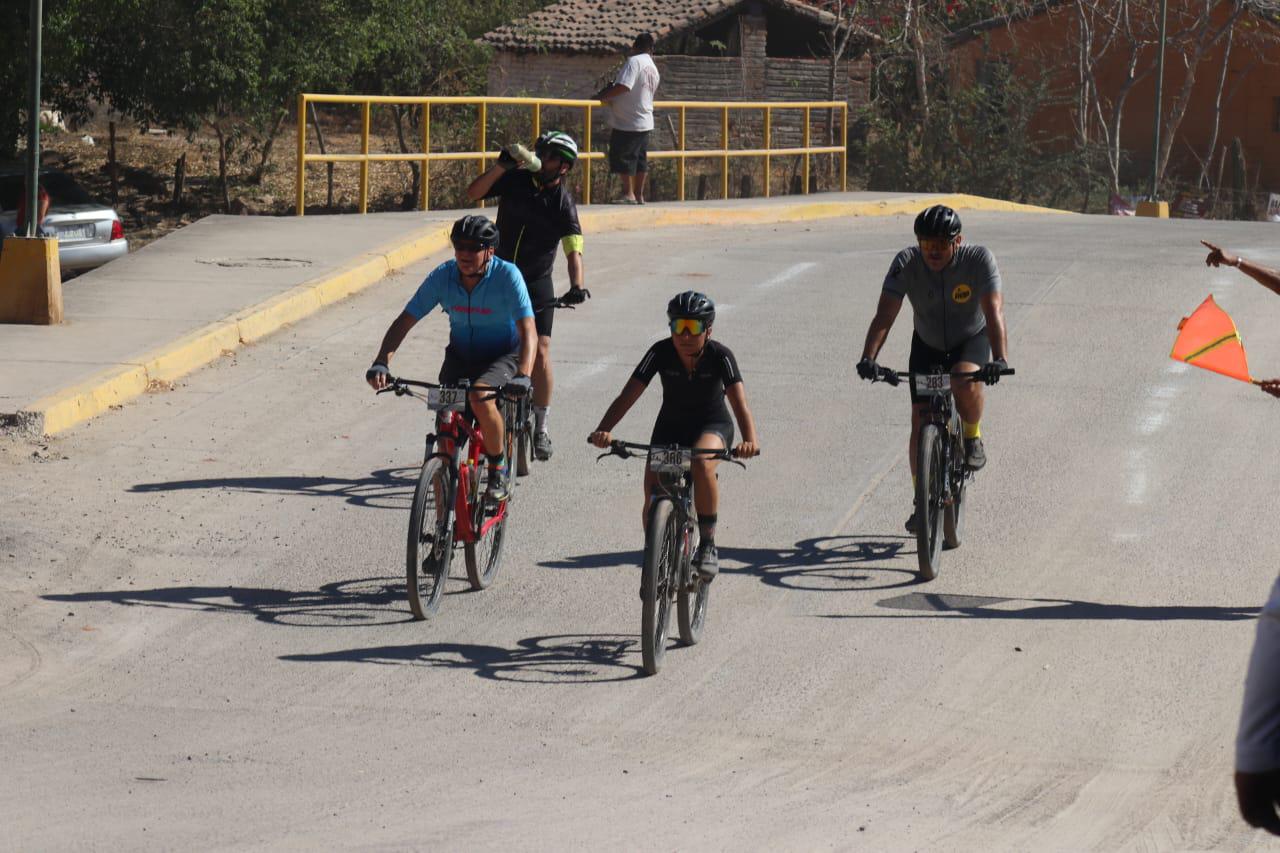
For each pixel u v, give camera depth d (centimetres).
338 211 6112
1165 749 1365
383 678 1536
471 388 1706
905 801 1244
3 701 1460
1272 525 2006
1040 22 8969
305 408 2491
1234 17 8012
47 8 5172
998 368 1752
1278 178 8925
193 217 6069
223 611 1719
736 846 1133
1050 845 1148
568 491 2155
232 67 5588
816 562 1900
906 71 8431
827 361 2806
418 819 1177
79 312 2897
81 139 7212
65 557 1848
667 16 8181
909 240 4212
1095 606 1744
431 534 1683
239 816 1176
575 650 1620
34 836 1121
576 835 1148
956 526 1933
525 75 8000
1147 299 3247
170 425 2367
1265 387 1512
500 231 2180
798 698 1491
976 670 1560
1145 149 9088
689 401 1568
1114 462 2256
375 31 5997
